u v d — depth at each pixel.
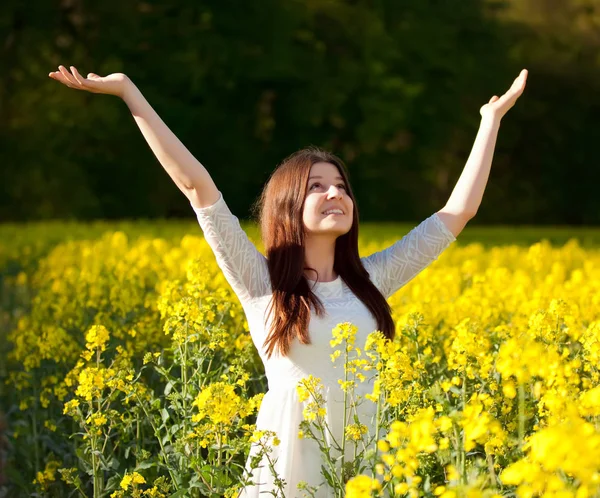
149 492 5.35
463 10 44.09
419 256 5.75
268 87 42.34
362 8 42.97
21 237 19.23
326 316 5.20
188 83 41.09
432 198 49.81
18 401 8.83
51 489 6.94
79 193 40.00
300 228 5.34
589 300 8.77
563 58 50.75
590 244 20.66
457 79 43.47
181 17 40.44
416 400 5.04
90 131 40.09
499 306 8.84
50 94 40.59
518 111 50.50
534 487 3.27
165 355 8.05
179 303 6.03
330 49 42.47
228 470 5.24
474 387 5.60
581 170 52.00
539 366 3.89
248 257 5.36
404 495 4.53
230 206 42.47
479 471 4.13
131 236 19.61
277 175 5.49
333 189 5.29
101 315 9.27
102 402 5.92
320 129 43.34
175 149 5.26
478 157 5.89
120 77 5.30
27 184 39.81
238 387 6.74
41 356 8.11
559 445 3.07
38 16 40.03
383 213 44.69
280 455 5.06
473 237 23.42
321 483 4.86
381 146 44.06
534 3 53.47
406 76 42.56
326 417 5.09
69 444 7.12
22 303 13.75
